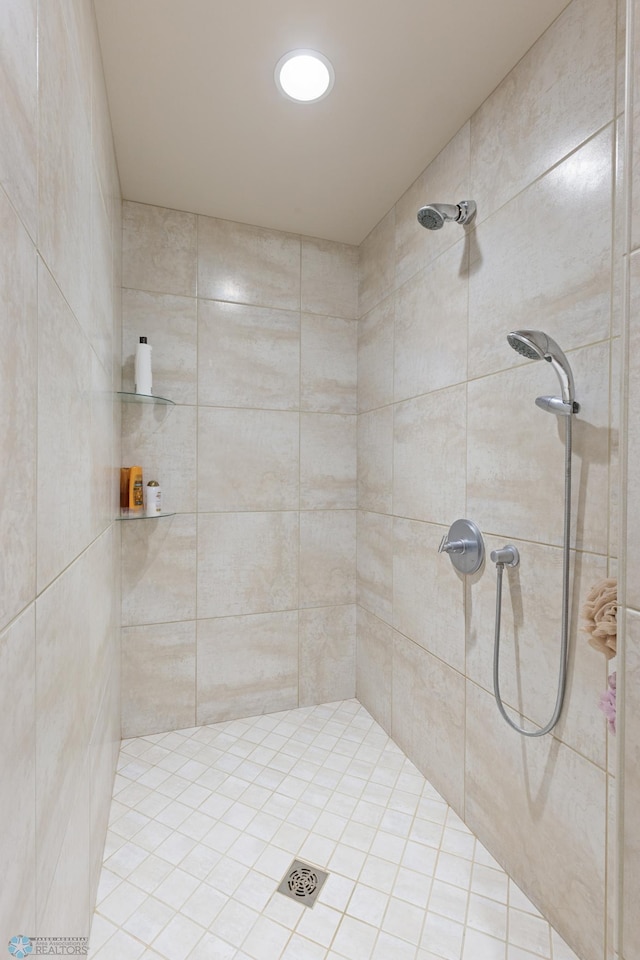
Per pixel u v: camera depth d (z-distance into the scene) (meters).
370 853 1.45
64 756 0.85
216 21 1.22
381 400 2.14
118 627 1.89
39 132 0.67
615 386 1.03
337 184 1.89
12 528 0.56
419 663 1.83
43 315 0.70
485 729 1.45
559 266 1.17
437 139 1.64
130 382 2.00
